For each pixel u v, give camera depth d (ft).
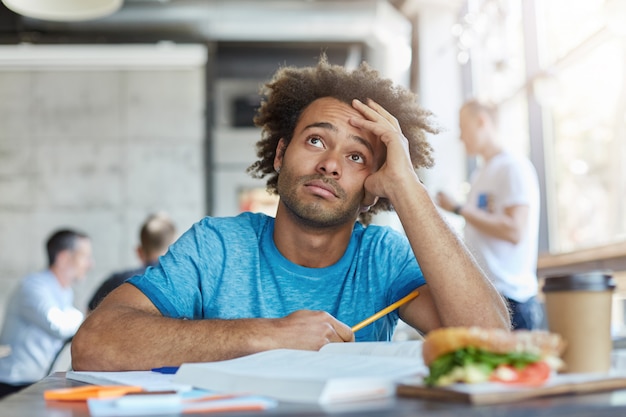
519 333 1.96
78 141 21.90
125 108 21.97
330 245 4.20
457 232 3.95
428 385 1.94
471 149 10.53
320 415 1.71
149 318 3.50
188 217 21.85
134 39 21.12
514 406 1.77
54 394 2.29
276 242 4.27
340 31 20.39
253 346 3.27
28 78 21.85
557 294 2.40
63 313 12.37
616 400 1.86
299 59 23.73
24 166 21.79
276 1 19.66
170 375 3.00
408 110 4.84
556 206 13.28
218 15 19.95
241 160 22.20
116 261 21.65
